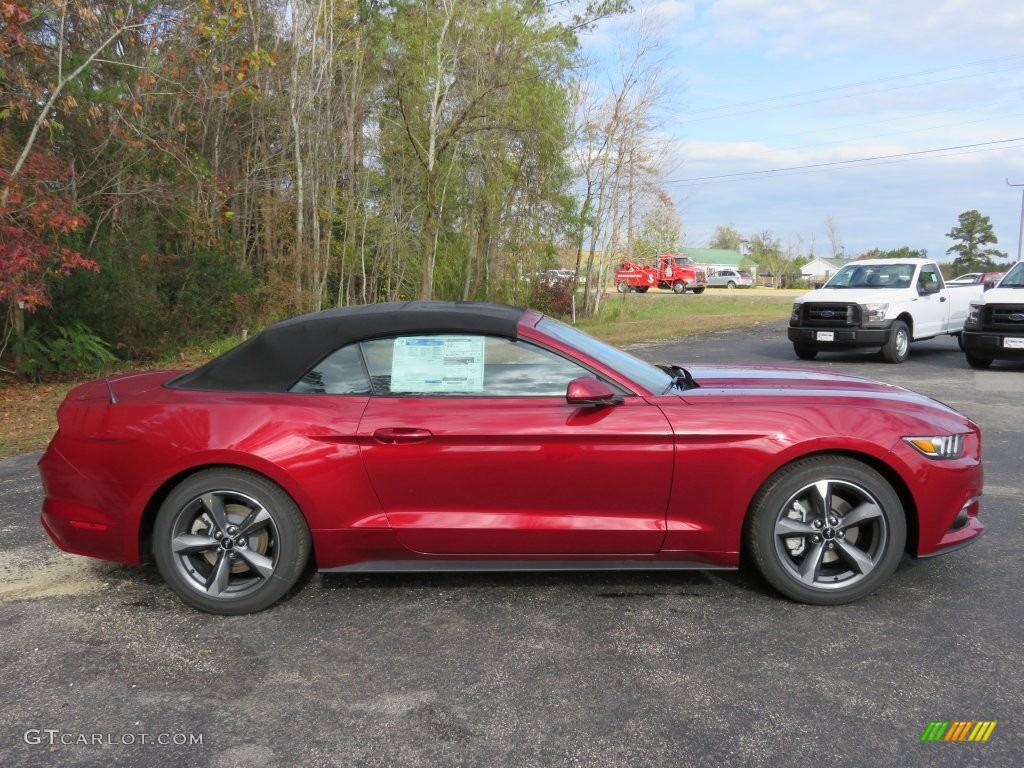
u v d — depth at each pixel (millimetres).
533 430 3420
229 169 22078
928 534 3559
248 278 19859
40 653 3219
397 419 3473
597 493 3492
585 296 29812
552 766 2449
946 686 2881
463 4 19812
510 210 25578
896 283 13609
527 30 20531
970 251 79062
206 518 3562
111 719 2736
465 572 3922
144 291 16875
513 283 26828
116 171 15883
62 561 4273
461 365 3613
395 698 2859
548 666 3082
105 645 3291
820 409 3525
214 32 12539
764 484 3523
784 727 2641
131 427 3502
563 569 3596
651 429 3436
